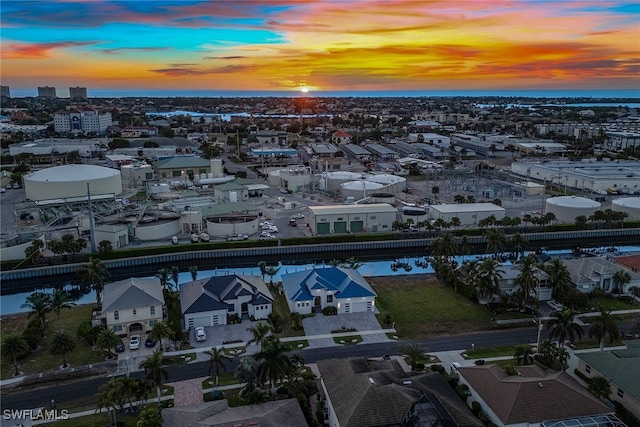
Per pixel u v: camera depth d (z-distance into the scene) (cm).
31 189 16212
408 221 13825
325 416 5606
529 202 17325
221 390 6247
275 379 5756
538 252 13475
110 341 6781
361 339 7706
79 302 9550
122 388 5400
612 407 5822
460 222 14338
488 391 5694
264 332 6388
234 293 8438
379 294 9644
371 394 5188
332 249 13150
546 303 9131
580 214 14975
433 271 11344
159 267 12138
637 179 18875
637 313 8656
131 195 17712
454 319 8481
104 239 12281
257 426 4956
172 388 6294
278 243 12925
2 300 10244
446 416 5016
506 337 7825
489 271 8831
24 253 11712
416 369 6675
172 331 7169
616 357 6353
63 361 6950
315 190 19062
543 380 5650
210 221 13812
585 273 9606
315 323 8250
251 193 17975
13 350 6644
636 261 10550
